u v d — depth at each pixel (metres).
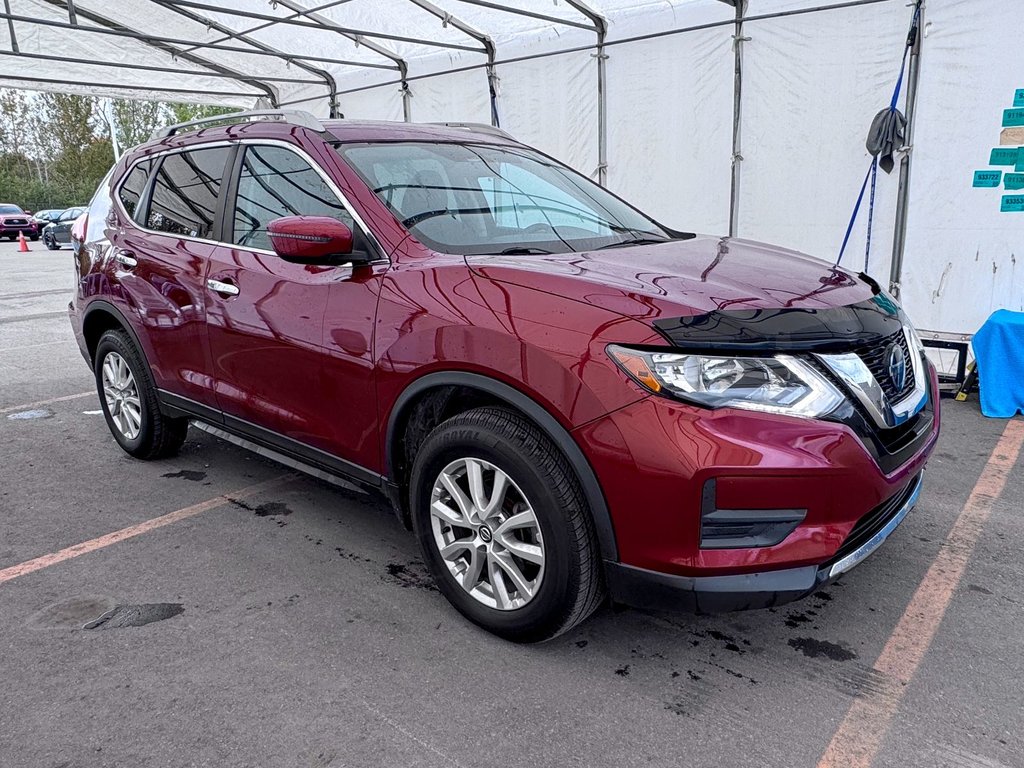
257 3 7.82
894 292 6.17
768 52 6.41
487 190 3.23
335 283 2.83
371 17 7.98
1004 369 5.12
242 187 3.38
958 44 5.53
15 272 17.20
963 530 3.41
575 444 2.19
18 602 2.86
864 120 6.07
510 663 2.46
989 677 2.38
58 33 9.23
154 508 3.73
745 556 2.09
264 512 3.67
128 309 3.93
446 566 2.67
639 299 2.22
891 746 2.08
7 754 2.06
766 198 6.71
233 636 2.62
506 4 7.25
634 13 7.10
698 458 2.02
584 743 2.10
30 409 5.57
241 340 3.24
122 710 2.24
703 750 2.07
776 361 2.11
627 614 2.77
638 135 7.38
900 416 2.34
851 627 2.67
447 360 2.43
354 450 2.88
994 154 5.55
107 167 53.88
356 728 2.16
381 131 3.33
